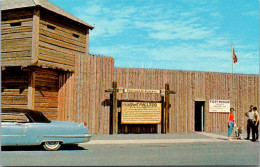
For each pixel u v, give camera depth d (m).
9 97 14.59
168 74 17.56
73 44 16.12
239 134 14.92
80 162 8.12
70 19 15.62
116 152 10.28
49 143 10.38
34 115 10.30
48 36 14.52
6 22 14.43
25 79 14.34
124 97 16.70
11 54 14.20
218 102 18.47
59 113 15.62
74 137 10.47
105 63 16.45
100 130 16.06
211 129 18.30
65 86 15.75
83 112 15.82
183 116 17.72
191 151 10.82
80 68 15.98
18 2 14.40
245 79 19.16
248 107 19.08
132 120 16.30
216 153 10.39
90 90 16.06
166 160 8.78
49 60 14.45
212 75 18.50
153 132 17.06
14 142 9.80
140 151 10.64
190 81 18.00
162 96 16.94
